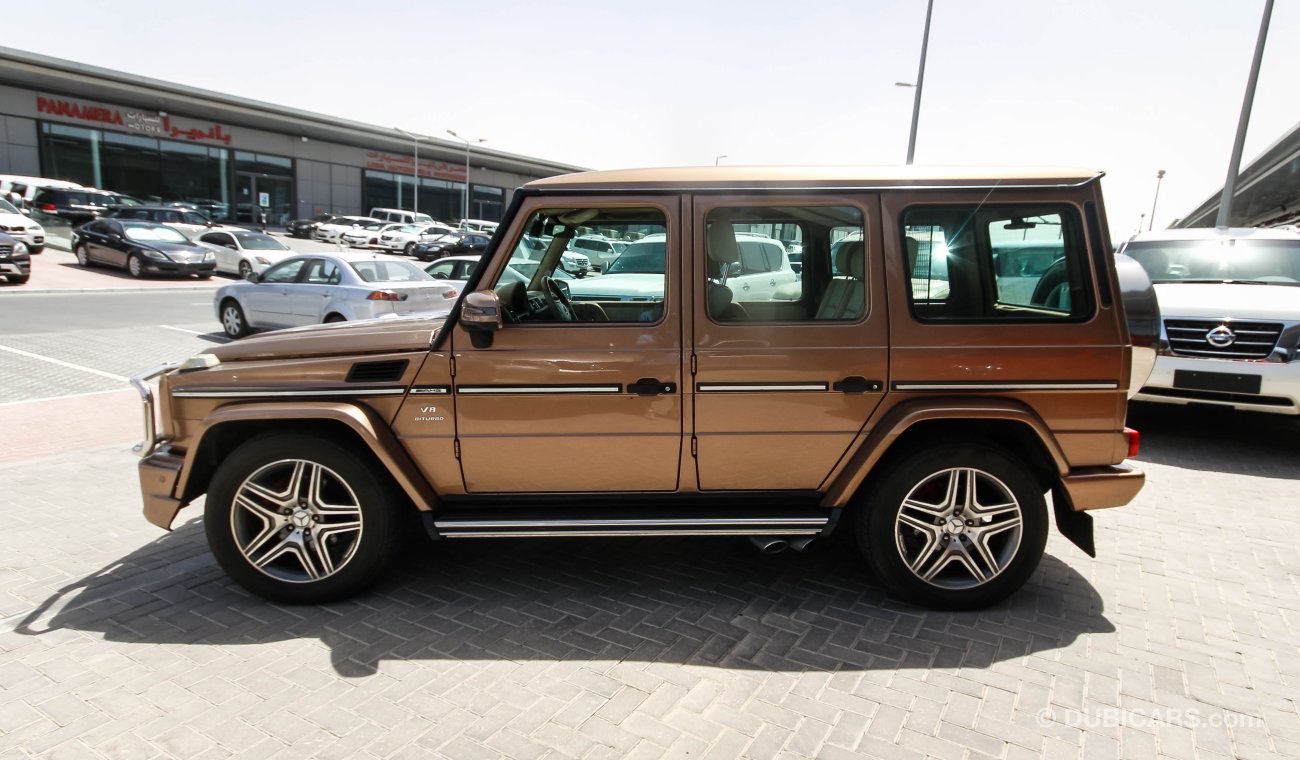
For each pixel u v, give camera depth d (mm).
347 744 2699
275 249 23859
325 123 45219
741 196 3490
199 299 18406
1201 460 6434
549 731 2775
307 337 3758
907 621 3602
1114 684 3109
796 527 3576
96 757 2617
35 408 7742
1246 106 15609
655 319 3598
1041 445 3594
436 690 3025
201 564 4195
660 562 4230
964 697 3008
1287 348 6258
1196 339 6574
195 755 2633
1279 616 3709
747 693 3021
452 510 3701
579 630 3496
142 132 38312
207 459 3736
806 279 3521
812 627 3535
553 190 3506
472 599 3795
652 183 3502
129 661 3215
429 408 3549
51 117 35219
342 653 3291
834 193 3486
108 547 4414
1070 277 3525
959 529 3619
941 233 3514
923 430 3664
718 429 3551
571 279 3797
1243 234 8164
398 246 35938
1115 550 4504
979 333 3486
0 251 17781
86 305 16125
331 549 3799
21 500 5160
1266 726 2850
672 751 2670
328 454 3555
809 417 3537
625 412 3531
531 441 3568
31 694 2975
